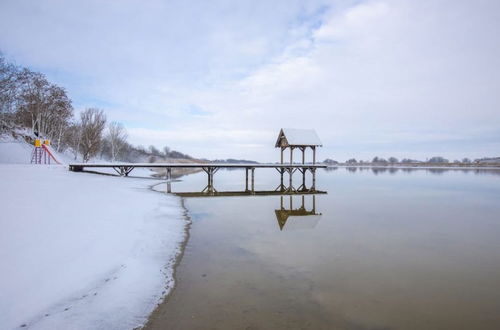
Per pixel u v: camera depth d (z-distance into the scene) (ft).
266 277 24.04
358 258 29.04
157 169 227.81
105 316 17.54
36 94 134.72
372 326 17.33
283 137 98.12
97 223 32.22
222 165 87.86
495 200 73.97
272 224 43.34
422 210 58.29
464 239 36.78
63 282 19.98
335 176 197.06
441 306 19.84
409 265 27.37
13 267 20.06
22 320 16.11
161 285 22.15
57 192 44.75
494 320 18.17
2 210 30.25
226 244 32.68
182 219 44.01
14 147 122.11
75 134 164.86
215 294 20.97
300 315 18.37
